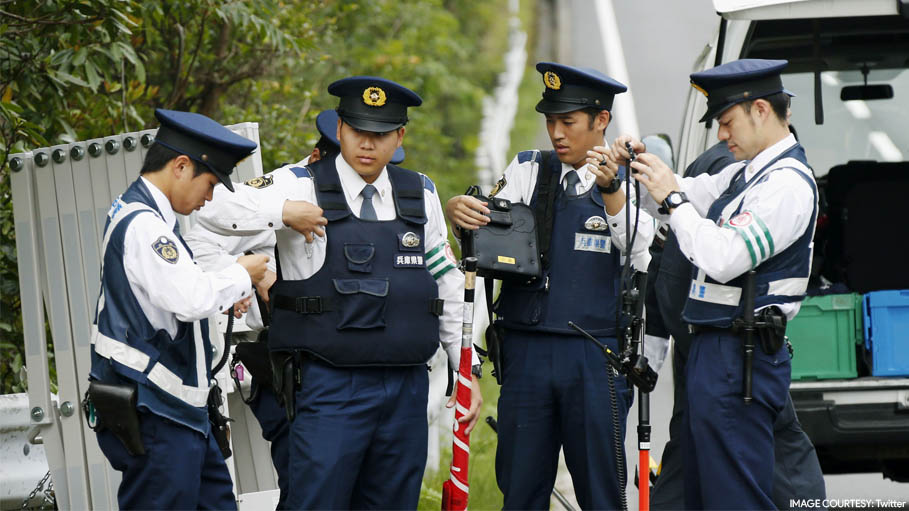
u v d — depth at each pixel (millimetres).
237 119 22906
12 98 16938
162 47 22078
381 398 12016
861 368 16969
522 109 54125
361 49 31547
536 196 13656
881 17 17766
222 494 12031
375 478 12305
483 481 18828
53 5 16453
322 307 11852
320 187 12055
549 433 13680
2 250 16156
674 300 14359
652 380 12727
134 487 11375
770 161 12578
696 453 12742
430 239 12562
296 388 12031
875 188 17078
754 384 12445
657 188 12500
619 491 13422
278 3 21953
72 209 13867
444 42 45062
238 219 11727
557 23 65375
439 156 41062
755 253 12070
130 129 19547
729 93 12578
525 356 13594
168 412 11289
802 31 17984
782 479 14250
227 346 12273
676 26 60406
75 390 13789
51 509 14469
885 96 18984
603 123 13453
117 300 11195
